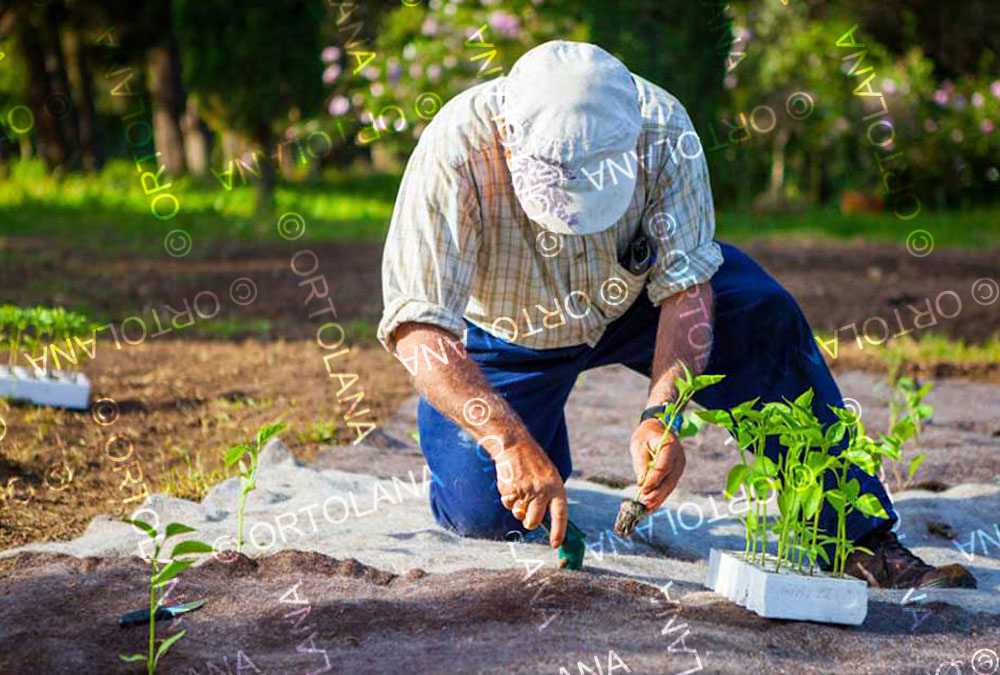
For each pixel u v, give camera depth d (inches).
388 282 116.0
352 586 113.6
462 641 100.4
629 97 109.7
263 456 177.5
